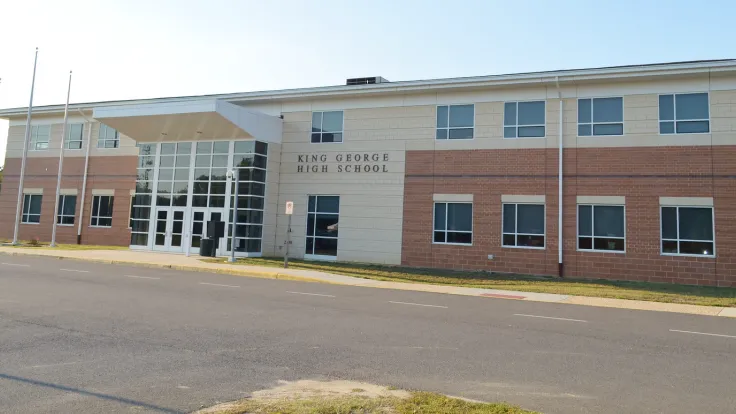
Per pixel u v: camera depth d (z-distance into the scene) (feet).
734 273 63.21
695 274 64.95
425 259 77.87
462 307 43.24
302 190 86.33
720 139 65.36
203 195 87.35
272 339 27.86
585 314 41.37
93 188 103.91
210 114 78.43
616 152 69.56
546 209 72.13
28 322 29.96
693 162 66.13
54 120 109.19
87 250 87.86
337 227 83.66
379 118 82.79
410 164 80.23
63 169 107.04
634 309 45.55
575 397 19.27
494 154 75.56
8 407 16.70
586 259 69.72
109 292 43.16
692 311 44.70
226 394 18.42
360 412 16.21
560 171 71.46
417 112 80.69
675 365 24.52
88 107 103.60
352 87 82.84
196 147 88.94
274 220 87.20
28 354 23.30
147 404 17.24
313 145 86.48
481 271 74.23
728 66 64.75
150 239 90.27
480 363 24.06
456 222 77.05
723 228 64.18
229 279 58.23
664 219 67.15
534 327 34.24
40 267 61.46
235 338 27.81
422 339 29.07
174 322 31.50
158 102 97.19
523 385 20.71
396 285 58.08
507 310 42.27
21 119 112.68
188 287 49.01
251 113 83.05
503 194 74.49
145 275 57.93
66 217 105.91
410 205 79.56
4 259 70.44
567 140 72.08
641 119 68.95
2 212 112.37
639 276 67.21
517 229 73.67
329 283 59.06
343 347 26.50
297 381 20.30
